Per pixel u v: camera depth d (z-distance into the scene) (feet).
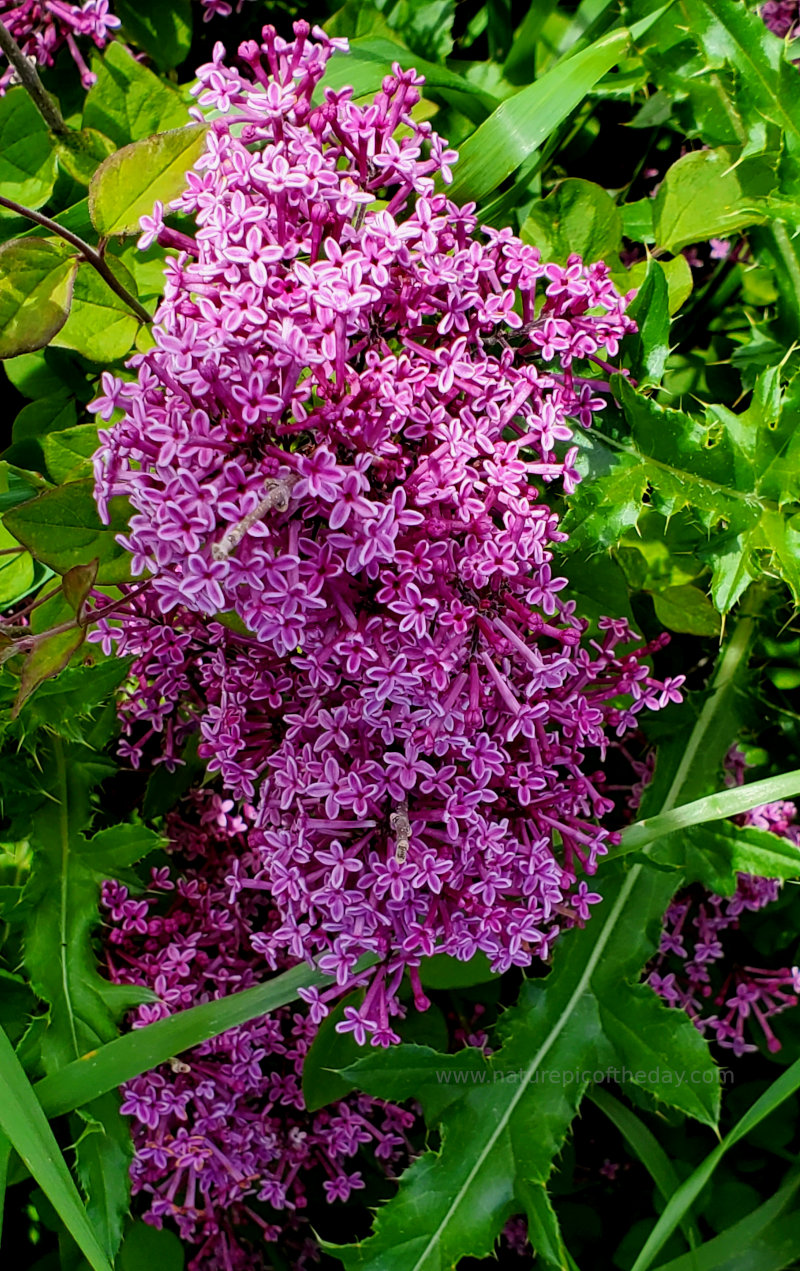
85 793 1.69
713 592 1.61
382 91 1.44
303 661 1.41
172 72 1.74
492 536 1.41
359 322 1.39
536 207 1.61
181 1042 1.57
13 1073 1.50
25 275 1.40
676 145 1.83
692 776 1.81
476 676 1.44
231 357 1.35
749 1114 1.63
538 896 1.53
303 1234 1.93
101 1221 1.59
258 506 1.31
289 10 1.78
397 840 1.44
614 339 1.49
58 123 1.48
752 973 1.92
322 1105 1.68
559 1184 1.89
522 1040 1.73
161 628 1.51
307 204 1.40
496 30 1.76
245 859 1.74
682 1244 1.85
